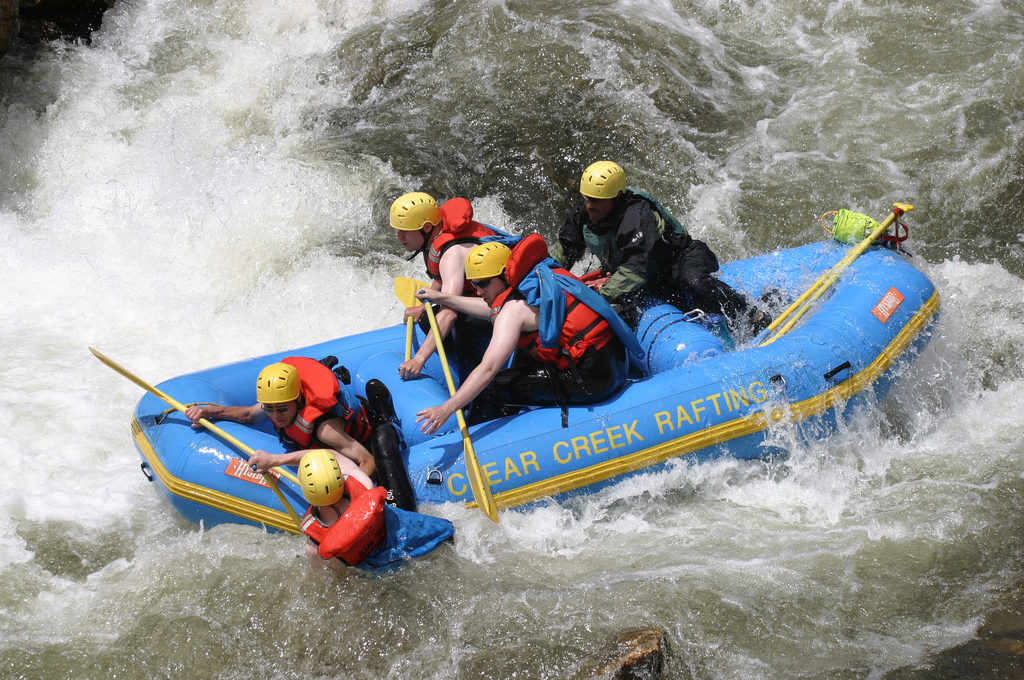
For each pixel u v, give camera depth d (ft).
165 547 39.60
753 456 40.73
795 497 40.29
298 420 37.06
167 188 67.87
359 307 57.52
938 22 74.95
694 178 65.00
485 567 36.96
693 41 76.43
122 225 65.31
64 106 76.18
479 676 32.53
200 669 33.99
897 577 35.70
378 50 78.95
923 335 44.73
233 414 40.40
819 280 46.09
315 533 36.09
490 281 38.17
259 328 56.49
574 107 70.59
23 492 43.11
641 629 33.50
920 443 43.34
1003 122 65.51
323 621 35.17
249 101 76.43
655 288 45.88
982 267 57.06
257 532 38.65
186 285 60.59
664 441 39.29
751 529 38.68
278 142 71.56
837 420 41.42
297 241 62.90
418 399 41.52
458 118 71.31
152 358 54.08
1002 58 70.64
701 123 69.00
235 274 61.05
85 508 42.34
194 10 86.02
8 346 55.31
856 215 48.55
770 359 40.75
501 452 38.34
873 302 43.93
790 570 36.24
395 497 37.76
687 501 40.37
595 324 38.73
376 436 38.73
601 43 75.15
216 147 72.02
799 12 78.48
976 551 36.78
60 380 51.90
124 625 35.78
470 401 38.45
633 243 42.98
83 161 72.02
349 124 72.69
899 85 70.44
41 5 83.71
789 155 65.92
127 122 75.00
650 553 37.58
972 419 44.88
